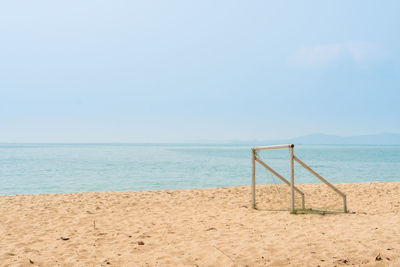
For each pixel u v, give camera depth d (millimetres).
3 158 42750
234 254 4164
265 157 51812
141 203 8883
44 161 36531
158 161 37688
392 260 3732
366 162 36781
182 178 19672
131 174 22078
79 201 9203
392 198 9320
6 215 7270
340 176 21422
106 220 6742
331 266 3646
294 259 3889
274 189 11617
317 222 6012
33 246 4863
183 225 6168
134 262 4035
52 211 7730
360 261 3760
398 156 54031
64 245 4887
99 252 4504
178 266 3830
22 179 18969
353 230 5195
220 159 42781
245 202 9055
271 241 4719
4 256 4320
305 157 50062
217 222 6363
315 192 10875
